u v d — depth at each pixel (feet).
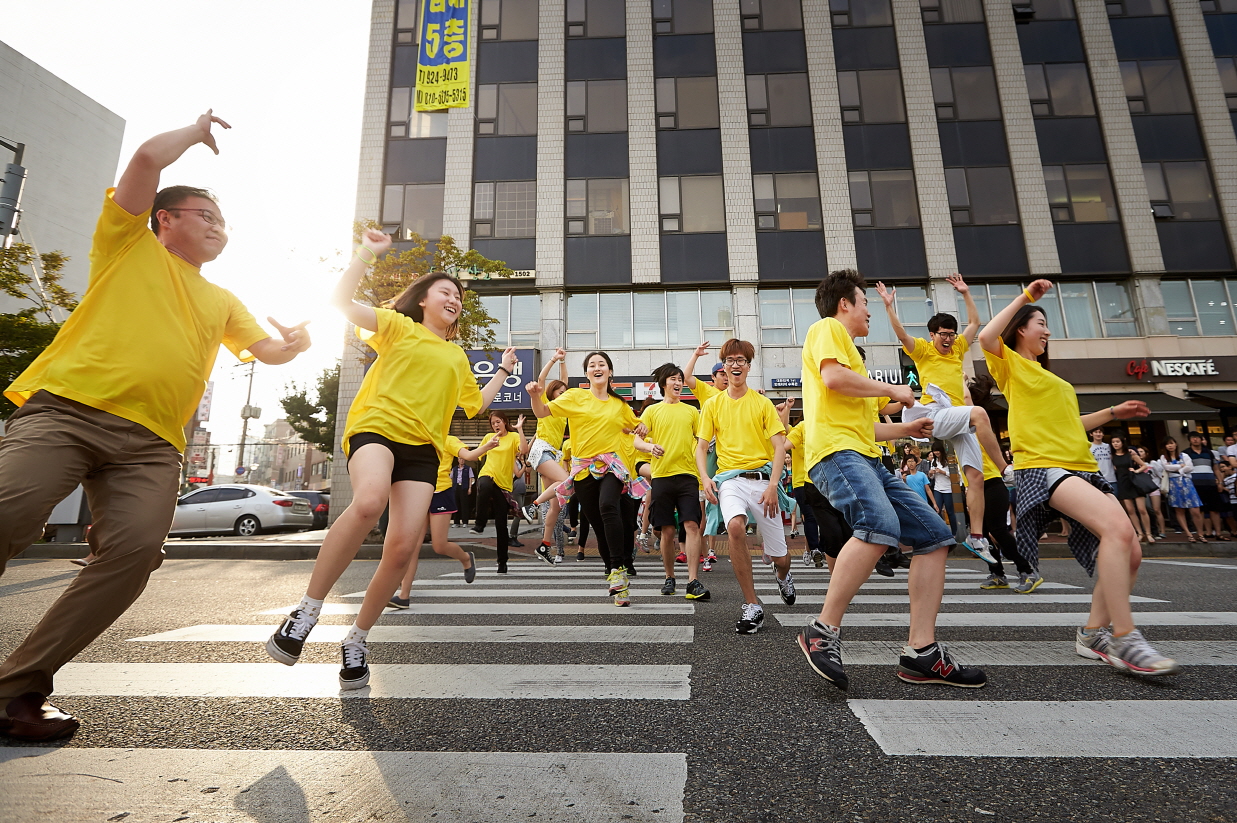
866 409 9.07
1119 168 61.05
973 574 23.50
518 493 38.55
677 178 63.26
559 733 6.51
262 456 205.16
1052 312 59.21
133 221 6.86
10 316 42.93
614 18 66.44
